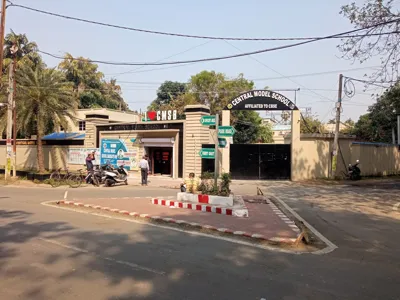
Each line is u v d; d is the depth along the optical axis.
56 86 24.56
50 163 30.84
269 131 42.34
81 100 44.59
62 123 24.72
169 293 4.67
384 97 27.86
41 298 4.46
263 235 8.05
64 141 30.02
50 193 16.12
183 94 43.88
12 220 9.50
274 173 24.12
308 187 20.48
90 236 7.79
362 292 4.90
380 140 39.88
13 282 5.00
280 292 4.81
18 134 35.25
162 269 5.66
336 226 9.84
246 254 6.72
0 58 19.75
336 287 5.07
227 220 9.76
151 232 8.38
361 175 27.06
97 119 28.31
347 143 25.98
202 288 4.88
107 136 27.48
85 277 5.23
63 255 6.33
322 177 24.81
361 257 6.77
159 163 25.88
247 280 5.26
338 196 16.48
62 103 24.70
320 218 11.05
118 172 20.62
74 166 29.00
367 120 41.75
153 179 23.86
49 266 5.71
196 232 8.52
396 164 31.70
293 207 13.18
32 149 32.75
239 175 24.19
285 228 8.83
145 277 5.27
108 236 7.84
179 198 12.52
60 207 11.90
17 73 23.94
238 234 8.23
